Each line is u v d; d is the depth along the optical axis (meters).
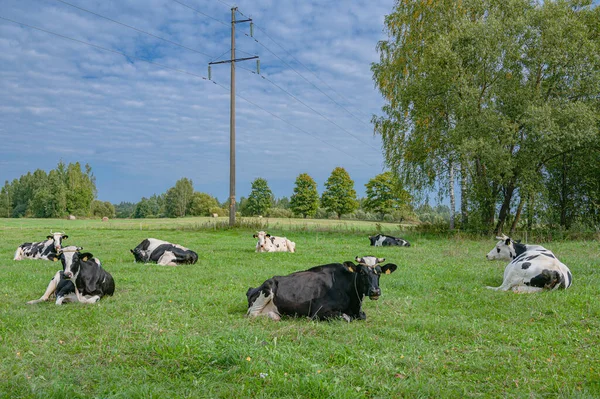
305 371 5.63
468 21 31.06
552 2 30.16
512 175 29.70
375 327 7.84
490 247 23.53
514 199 31.92
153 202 157.62
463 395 5.09
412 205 37.88
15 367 5.74
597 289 11.09
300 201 97.56
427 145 33.44
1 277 13.21
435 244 26.34
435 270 14.84
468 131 29.66
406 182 36.00
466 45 30.17
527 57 30.80
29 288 11.49
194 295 10.42
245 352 5.96
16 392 5.02
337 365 5.92
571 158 32.75
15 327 7.64
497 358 6.30
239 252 21.17
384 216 85.38
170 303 9.66
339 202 94.75
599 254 18.42
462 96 30.52
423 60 32.59
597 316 8.57
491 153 28.09
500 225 32.19
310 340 6.90
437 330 7.71
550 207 31.69
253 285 12.04
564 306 9.38
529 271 11.04
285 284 8.45
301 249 22.97
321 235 33.59
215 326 7.68
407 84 34.31
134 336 7.09
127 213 171.12
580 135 27.23
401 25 36.91
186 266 16.06
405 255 19.77
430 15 34.84
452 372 5.79
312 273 8.64
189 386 5.23
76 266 9.65
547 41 29.64
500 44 29.78
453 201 35.50
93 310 8.91
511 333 7.56
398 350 6.59
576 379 5.49
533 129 27.66
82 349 6.47
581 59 29.61
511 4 31.25
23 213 124.19
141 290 11.19
